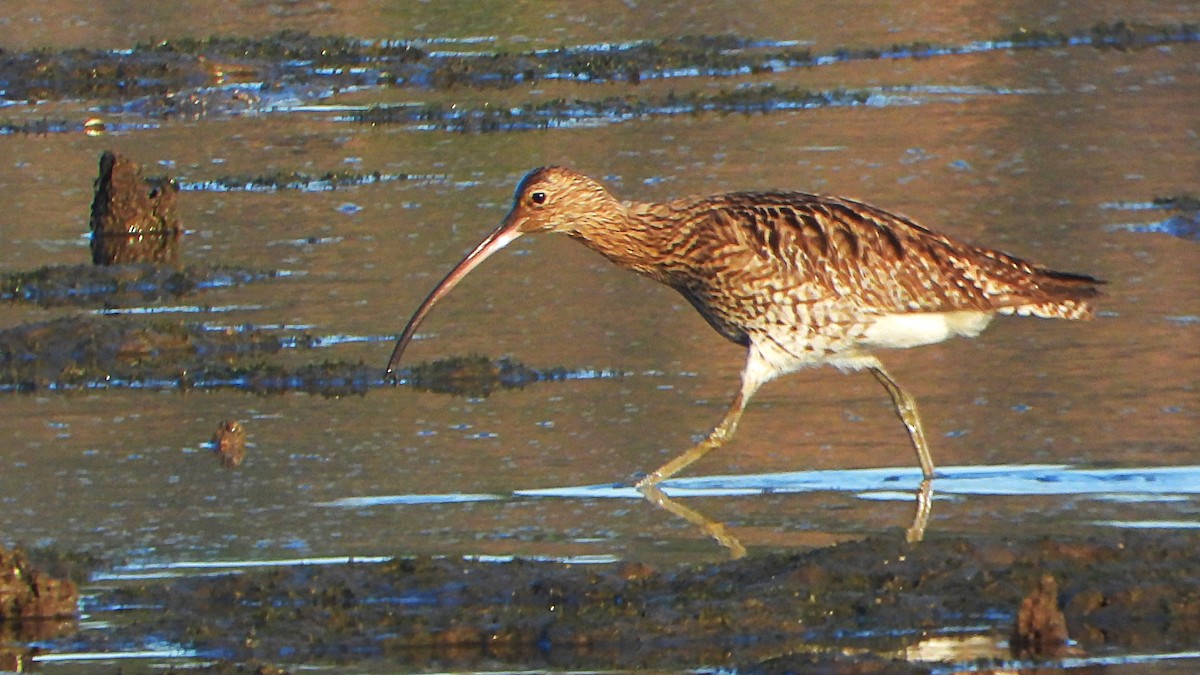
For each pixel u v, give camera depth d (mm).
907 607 10312
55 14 35438
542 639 10117
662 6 36000
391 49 31781
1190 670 9516
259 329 17344
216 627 10336
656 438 14016
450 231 20859
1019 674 9492
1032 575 10625
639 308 17953
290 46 31828
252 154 25469
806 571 10766
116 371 16219
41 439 14273
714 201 14133
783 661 9508
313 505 12523
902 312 13680
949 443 13664
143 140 26688
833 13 34844
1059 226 19797
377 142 26031
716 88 28766
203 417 14875
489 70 30422
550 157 24312
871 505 12367
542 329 17281
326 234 21000
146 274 19297
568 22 34719
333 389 15688
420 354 16531
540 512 12359
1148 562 10805
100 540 11828
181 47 31391
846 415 14617
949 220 20062
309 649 10047
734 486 12945
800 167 22797
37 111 28672
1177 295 17297
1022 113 25766
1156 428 13750
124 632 10312
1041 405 14469
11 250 20672
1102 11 34031
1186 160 22641
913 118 25734
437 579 10859
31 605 10586
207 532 11945
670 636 10047
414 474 13211
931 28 33094
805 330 13742
